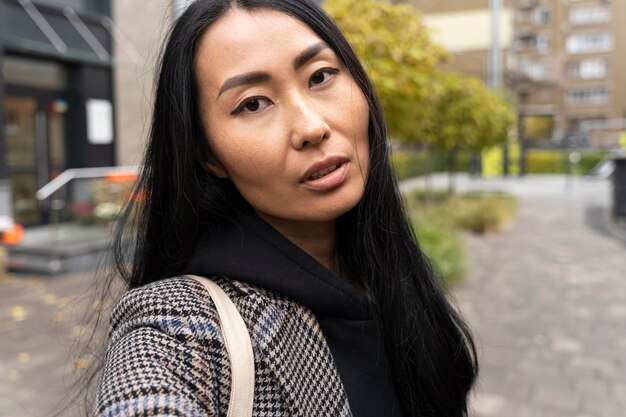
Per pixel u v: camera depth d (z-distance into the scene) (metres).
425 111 8.14
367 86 0.94
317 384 0.83
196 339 0.73
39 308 5.41
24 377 3.85
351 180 0.86
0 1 8.24
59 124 9.79
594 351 4.66
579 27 60.47
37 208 9.46
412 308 1.09
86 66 9.88
